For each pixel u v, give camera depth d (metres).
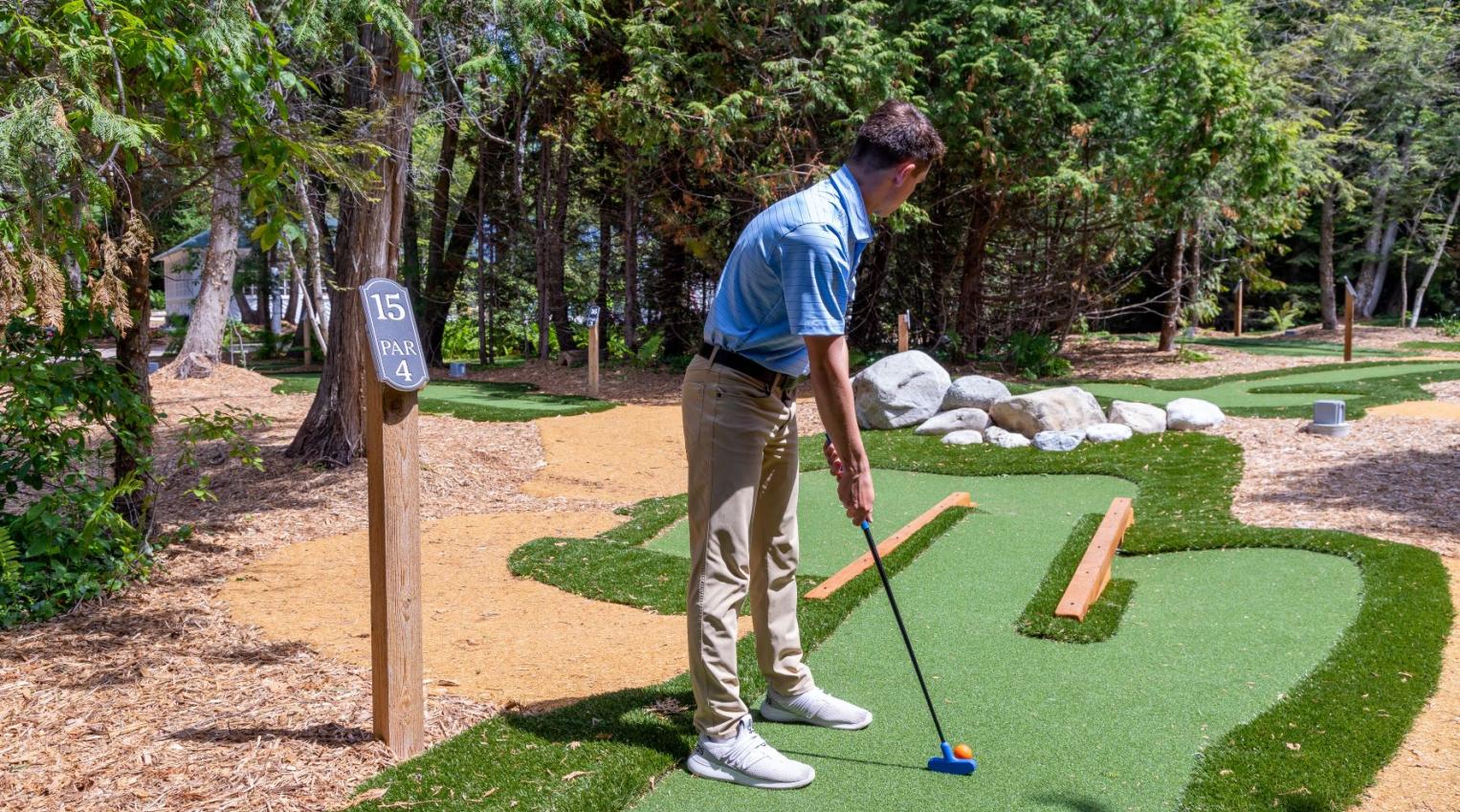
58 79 3.44
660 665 3.82
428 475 7.84
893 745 2.94
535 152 17.45
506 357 20.53
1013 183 13.35
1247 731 2.96
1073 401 8.68
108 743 3.01
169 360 17.83
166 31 3.82
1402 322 22.34
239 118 4.02
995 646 3.78
